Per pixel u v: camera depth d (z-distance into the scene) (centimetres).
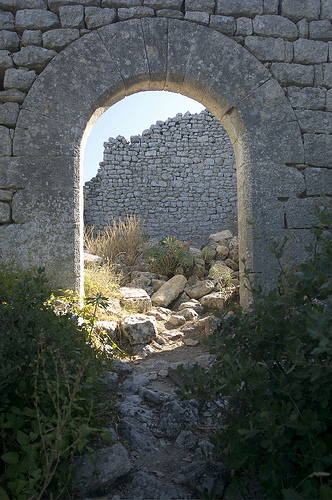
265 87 402
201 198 1124
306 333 183
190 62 397
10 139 376
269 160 399
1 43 382
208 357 346
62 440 185
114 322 412
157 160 1120
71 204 375
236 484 180
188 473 202
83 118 383
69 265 373
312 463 158
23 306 225
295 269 213
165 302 547
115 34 390
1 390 192
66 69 381
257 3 408
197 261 649
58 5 389
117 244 734
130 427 241
